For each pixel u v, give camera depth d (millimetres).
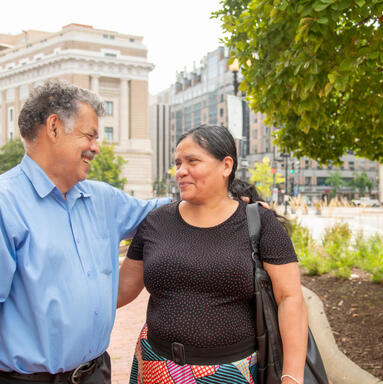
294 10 2734
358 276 6145
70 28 55219
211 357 1540
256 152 83625
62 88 1592
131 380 1838
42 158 1595
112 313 1735
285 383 1492
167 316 1584
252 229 1629
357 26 2883
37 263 1477
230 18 3568
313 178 82625
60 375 1544
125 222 1918
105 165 45188
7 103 61062
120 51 54500
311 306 4543
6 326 1488
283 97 3316
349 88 3461
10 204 1478
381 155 4973
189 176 1636
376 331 3713
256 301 1567
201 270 1544
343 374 2996
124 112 54500
